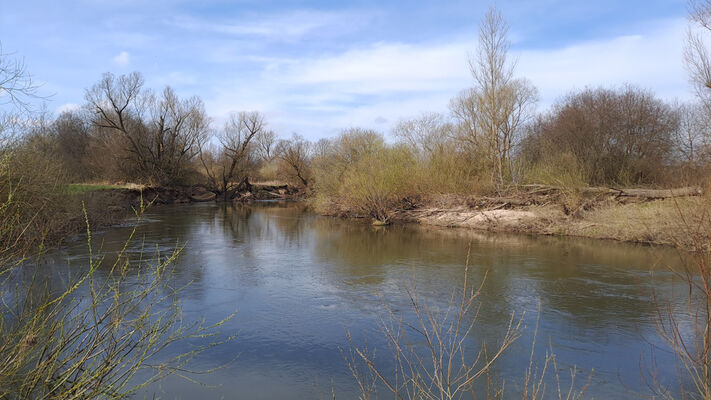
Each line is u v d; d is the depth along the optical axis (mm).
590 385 5809
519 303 9203
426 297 9633
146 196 35719
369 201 23875
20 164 10617
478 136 26484
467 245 16266
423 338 7348
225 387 5730
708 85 11820
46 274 10125
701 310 8516
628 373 6145
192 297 9391
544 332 7629
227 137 45969
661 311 8617
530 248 15547
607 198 19672
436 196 24797
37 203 11430
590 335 7480
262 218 26359
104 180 36438
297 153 47500
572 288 10289
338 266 12648
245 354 6707
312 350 6887
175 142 41844
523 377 6051
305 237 18422
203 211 30969
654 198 18375
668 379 5934
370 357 6641
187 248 15344
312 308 8836
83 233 17453
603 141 30781
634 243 16250
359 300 9383
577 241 17031
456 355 6723
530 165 25656
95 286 9242
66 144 45688
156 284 4328
